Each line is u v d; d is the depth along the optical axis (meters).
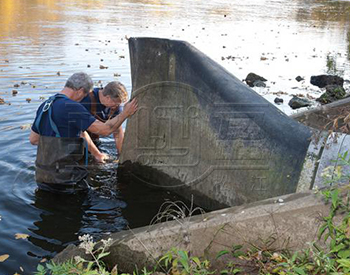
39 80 8.27
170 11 22.97
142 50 4.55
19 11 18.59
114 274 2.55
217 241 2.74
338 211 2.52
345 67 11.29
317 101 7.97
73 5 22.69
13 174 4.68
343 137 3.40
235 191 3.91
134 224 3.86
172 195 4.45
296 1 36.53
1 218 3.85
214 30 16.84
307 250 2.43
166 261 2.61
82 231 3.71
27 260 3.26
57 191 4.40
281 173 3.56
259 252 2.56
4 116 6.35
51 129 4.33
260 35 16.42
